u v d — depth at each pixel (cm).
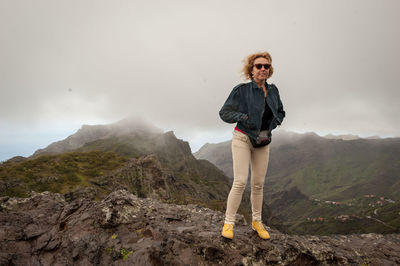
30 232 441
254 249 403
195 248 388
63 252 398
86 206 527
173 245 383
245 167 395
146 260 355
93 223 460
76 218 480
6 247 391
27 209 550
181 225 498
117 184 4894
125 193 574
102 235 434
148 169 7000
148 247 377
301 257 438
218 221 566
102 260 380
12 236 418
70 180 4119
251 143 403
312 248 466
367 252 555
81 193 3788
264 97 391
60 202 588
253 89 398
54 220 497
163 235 424
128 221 477
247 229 522
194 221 541
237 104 402
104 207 488
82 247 401
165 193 6644
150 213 529
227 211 416
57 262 382
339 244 584
